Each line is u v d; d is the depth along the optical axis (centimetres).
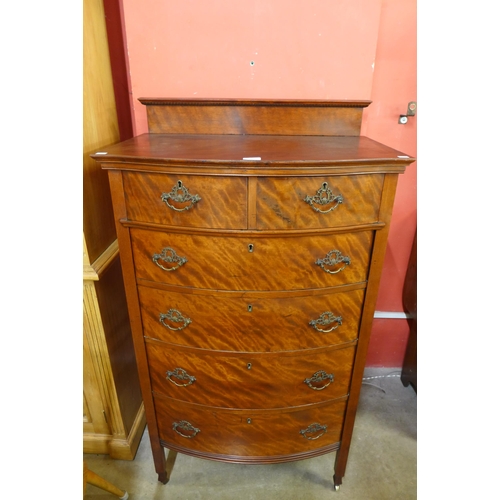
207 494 131
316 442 121
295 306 99
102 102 121
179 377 112
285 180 85
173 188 88
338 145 107
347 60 129
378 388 178
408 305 168
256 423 115
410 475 138
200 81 133
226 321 101
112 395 133
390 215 93
